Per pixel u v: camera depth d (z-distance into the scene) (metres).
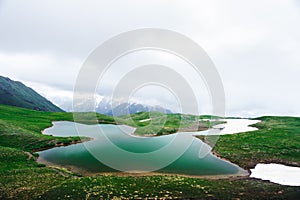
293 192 32.59
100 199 28.95
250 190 33.22
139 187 32.94
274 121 106.62
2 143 58.72
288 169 45.31
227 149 58.72
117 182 34.69
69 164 46.00
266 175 41.50
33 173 39.19
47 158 50.06
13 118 94.19
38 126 84.25
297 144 62.59
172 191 31.86
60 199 28.92
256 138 70.56
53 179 36.41
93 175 39.62
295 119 108.94
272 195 31.45
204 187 33.81
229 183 36.31
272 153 55.47
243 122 106.12
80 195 29.94
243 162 48.81
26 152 52.91
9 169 41.03
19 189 32.12
